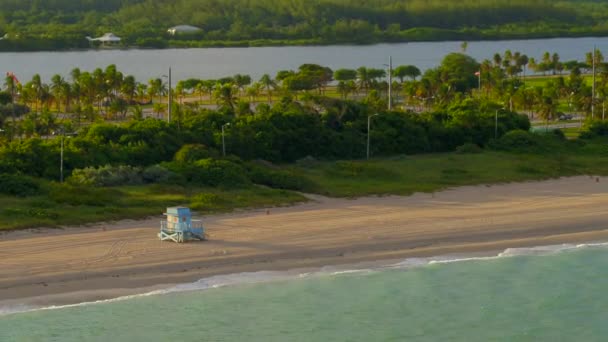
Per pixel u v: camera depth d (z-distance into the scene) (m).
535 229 109.88
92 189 119.19
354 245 101.81
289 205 120.00
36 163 130.88
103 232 104.00
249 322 82.62
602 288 92.31
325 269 94.81
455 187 134.25
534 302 89.38
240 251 98.25
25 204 112.56
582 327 84.56
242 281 90.75
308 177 137.50
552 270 96.75
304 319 84.19
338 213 115.94
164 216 111.69
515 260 99.44
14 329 78.69
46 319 80.81
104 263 92.94
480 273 95.50
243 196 122.62
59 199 114.19
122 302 84.75
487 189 133.25
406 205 121.38
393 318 85.19
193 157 137.75
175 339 78.94
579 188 134.12
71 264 92.25
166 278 90.38
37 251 96.00
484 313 86.62
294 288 90.00
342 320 83.81
